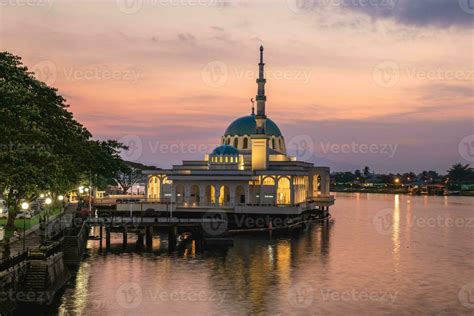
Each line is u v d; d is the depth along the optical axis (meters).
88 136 119.62
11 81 81.19
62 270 85.81
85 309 74.25
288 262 110.75
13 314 68.75
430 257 119.88
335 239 148.50
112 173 139.00
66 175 96.56
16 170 73.62
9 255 81.06
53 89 96.38
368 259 116.12
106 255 115.56
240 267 104.50
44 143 81.06
